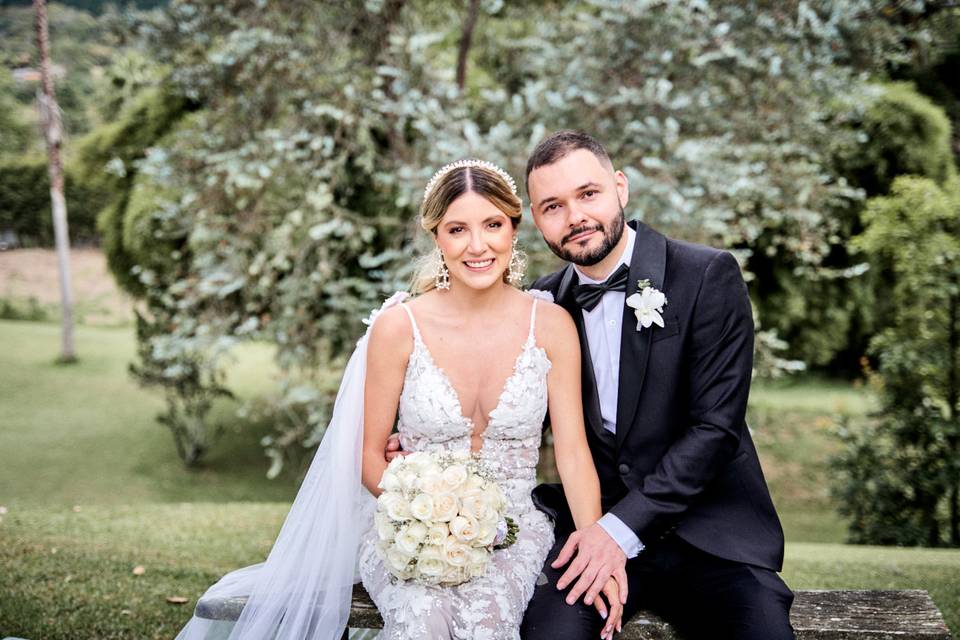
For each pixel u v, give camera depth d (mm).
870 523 6309
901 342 6422
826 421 11211
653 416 2342
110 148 10773
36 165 23922
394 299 2617
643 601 2322
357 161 6461
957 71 13523
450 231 2379
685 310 2338
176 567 3975
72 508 5812
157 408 12281
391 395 2467
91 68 22703
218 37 6414
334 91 6215
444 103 6133
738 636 2105
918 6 6070
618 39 5789
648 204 5059
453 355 2445
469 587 2176
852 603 2295
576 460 2445
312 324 6621
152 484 9523
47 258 23953
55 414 11914
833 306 11648
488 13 7059
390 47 6391
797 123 6176
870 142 11328
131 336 17250
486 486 2146
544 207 2381
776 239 6727
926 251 6309
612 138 5668
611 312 2451
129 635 3105
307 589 2273
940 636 2107
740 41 5820
